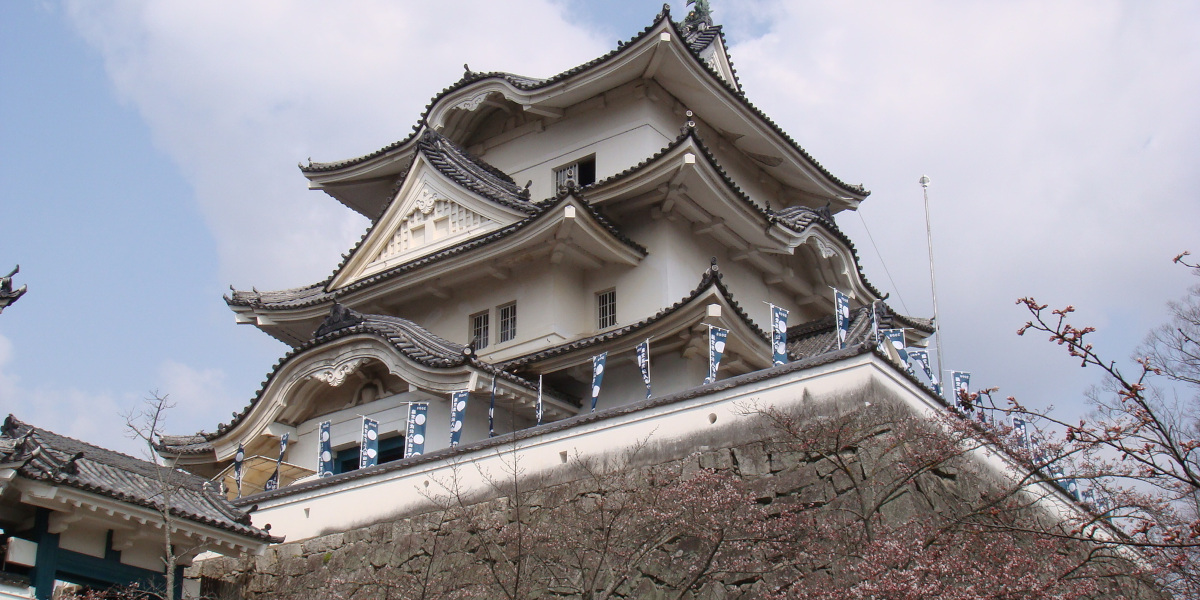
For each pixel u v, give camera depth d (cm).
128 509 1981
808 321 3650
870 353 1938
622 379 2962
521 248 3095
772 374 2027
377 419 2947
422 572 2197
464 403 2656
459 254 3142
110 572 2028
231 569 2481
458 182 3347
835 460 1886
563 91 3500
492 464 2261
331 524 2423
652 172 3025
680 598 1745
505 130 3803
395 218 3491
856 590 1587
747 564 1836
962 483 1947
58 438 2162
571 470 2148
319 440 2936
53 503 1906
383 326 2984
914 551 1655
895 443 1844
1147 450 1491
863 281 3591
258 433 3042
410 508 2319
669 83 3475
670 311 2725
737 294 3372
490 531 2127
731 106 3531
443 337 3312
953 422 1928
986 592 1597
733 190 3080
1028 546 1820
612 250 3095
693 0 4388
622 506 1962
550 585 1997
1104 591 1858
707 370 2920
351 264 3538
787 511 1864
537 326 3111
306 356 2972
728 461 1995
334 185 3906
